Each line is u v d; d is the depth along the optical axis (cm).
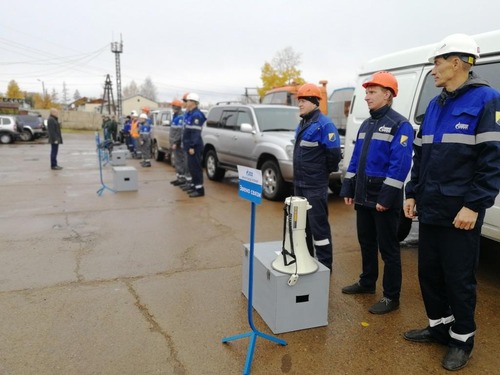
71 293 371
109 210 698
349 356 281
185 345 290
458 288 262
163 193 864
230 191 895
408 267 453
